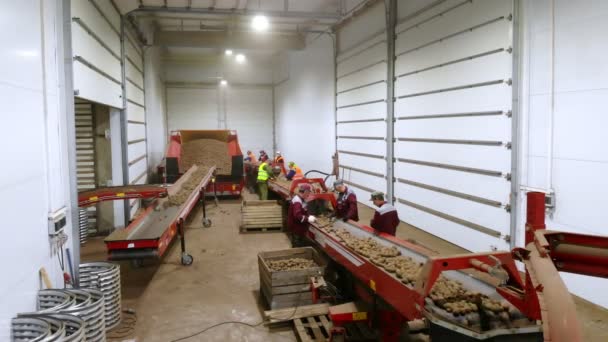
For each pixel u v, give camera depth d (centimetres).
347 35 1379
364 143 1267
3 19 324
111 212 961
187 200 834
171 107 2131
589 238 220
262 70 2197
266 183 1245
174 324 512
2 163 317
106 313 492
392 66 1059
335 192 808
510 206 661
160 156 1816
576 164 543
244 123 2202
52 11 431
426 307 312
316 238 649
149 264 745
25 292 354
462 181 798
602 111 505
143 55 1459
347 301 538
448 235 852
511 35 649
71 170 466
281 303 521
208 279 669
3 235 314
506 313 294
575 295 557
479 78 737
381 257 445
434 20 873
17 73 348
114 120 991
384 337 431
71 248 468
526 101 624
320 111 1551
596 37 509
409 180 1007
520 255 216
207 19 1395
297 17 1191
